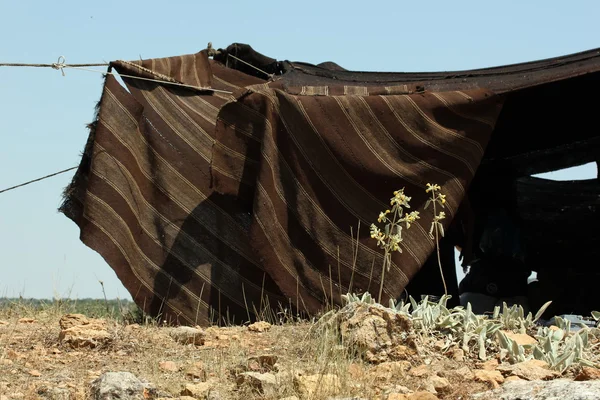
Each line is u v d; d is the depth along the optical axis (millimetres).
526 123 9641
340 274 7664
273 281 7859
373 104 7914
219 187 7789
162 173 8211
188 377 5070
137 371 5211
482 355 5457
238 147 7883
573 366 5160
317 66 10211
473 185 9789
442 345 5574
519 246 9227
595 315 6230
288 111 7863
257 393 4609
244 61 9945
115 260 7781
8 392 4535
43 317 7336
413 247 7672
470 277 9328
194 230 8039
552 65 8508
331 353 5340
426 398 4258
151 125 8367
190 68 9008
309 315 7293
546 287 9602
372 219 7754
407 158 7891
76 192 8148
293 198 7742
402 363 5219
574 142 10086
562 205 9953
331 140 7789
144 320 7797
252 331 6672
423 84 8625
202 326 7777
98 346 5891
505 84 8242
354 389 4527
